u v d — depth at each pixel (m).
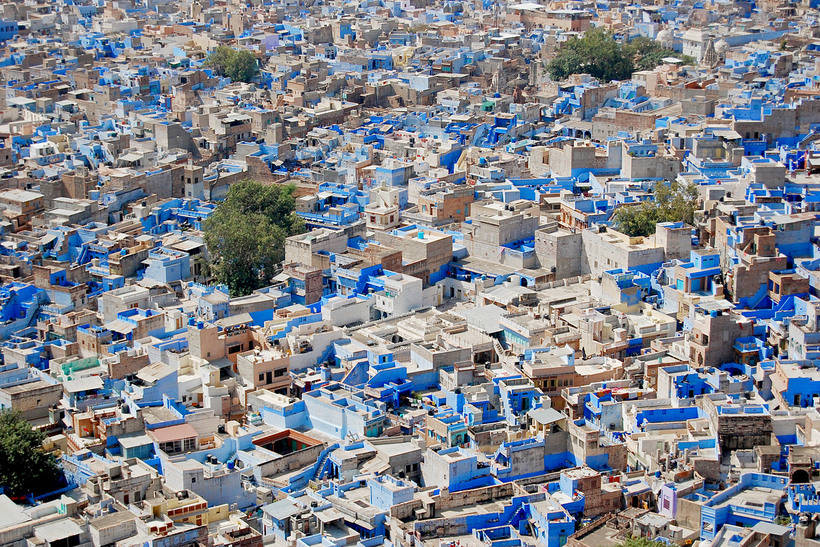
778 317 188.62
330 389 174.50
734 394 164.75
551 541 138.38
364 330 193.00
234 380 177.50
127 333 189.25
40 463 150.75
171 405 168.00
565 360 175.38
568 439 156.25
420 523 140.25
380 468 152.88
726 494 142.75
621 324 189.88
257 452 160.62
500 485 148.25
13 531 134.50
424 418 165.88
